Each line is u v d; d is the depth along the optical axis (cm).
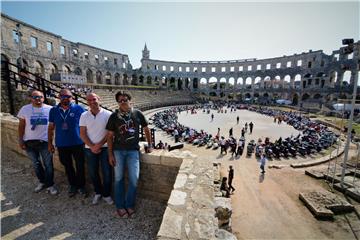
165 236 246
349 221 828
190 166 416
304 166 1491
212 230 258
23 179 523
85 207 422
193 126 3266
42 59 3759
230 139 2111
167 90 6694
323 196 969
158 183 454
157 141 2175
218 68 8175
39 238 330
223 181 1020
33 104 475
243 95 7756
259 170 1432
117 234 348
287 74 6588
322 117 4050
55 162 577
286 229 797
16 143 665
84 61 5050
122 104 386
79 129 435
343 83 5312
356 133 2386
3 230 344
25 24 3350
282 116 4141
